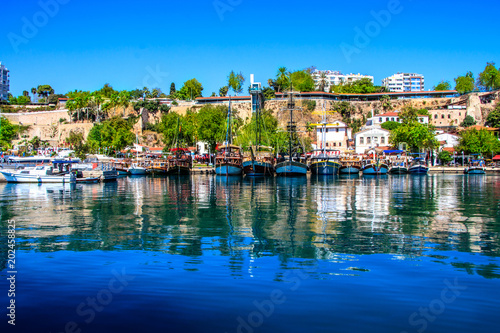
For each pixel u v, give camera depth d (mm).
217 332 11625
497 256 18562
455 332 11602
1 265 17531
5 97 197750
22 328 11875
